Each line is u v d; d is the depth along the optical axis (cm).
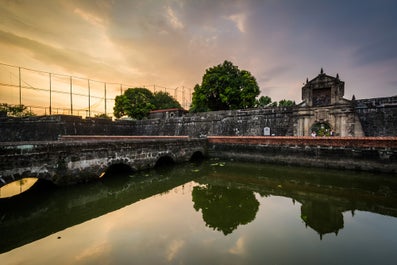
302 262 517
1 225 756
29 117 2841
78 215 846
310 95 1992
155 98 5100
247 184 1235
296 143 1656
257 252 559
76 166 1108
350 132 1784
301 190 1107
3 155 863
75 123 2772
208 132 2684
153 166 1536
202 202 955
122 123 3319
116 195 1095
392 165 1310
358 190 1086
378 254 552
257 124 2334
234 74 3416
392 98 1669
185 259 527
